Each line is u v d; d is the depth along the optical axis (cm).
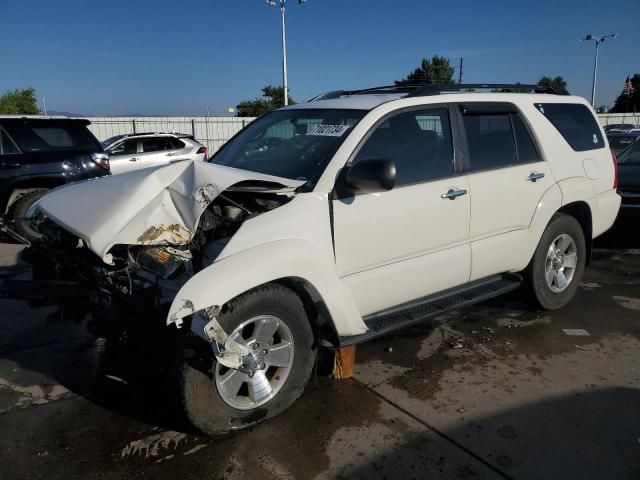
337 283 324
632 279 603
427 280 382
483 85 443
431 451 295
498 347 426
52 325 467
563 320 481
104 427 318
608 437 307
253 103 4328
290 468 281
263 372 314
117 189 345
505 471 279
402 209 357
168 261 296
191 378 287
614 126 3006
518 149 443
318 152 353
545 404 342
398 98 383
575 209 502
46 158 773
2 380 372
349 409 336
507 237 430
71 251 343
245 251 293
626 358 407
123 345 345
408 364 397
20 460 287
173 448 298
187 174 332
